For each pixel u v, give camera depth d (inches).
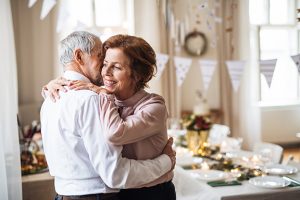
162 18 207.2
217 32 229.6
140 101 55.9
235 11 224.2
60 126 51.8
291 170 102.3
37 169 104.9
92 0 214.7
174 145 139.8
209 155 122.1
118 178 49.1
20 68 217.3
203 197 87.8
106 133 48.5
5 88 91.0
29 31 217.0
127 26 220.7
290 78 224.7
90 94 50.6
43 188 97.5
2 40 91.5
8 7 96.4
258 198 83.8
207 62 127.9
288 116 250.8
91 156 49.3
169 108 228.5
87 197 51.4
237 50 226.8
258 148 132.1
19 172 91.3
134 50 53.7
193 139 128.6
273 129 249.9
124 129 49.2
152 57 56.0
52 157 53.9
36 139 141.9
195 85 240.2
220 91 238.7
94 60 55.5
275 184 89.4
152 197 56.1
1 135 87.0
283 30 219.3
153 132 53.8
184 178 98.7
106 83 54.3
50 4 115.4
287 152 238.8
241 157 120.0
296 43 214.1
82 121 49.8
